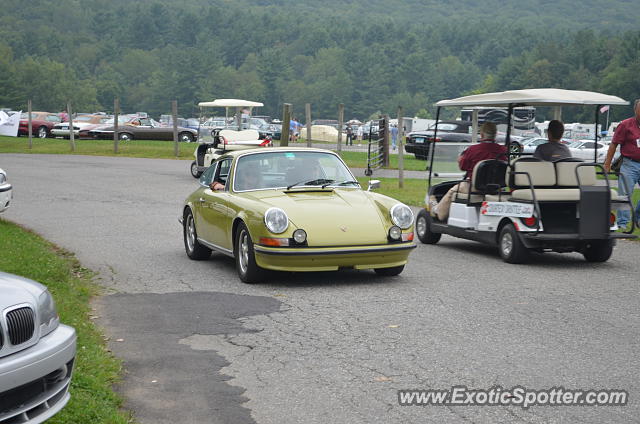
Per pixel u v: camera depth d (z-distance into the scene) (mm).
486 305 8188
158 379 5914
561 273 10094
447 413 5172
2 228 13141
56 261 10109
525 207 10516
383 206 9422
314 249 8859
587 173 10922
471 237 11664
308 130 23812
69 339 4789
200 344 6824
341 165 10422
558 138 11562
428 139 35688
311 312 7922
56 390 4668
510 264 10820
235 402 5426
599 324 7383
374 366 6148
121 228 14633
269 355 6480
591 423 4988
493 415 5133
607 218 10469
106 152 37969
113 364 6070
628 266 10688
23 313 4516
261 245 8992
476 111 15852
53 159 34125
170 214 16781
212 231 10367
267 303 8344
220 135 25453
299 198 9500
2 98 180125
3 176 13430
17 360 4375
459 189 12109
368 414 5168
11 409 4387
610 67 170750
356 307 8117
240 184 10125
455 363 6195
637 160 12906
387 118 30344
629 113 153500
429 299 8484
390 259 9188
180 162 32875
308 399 5457
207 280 9680
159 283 9516
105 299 8625
